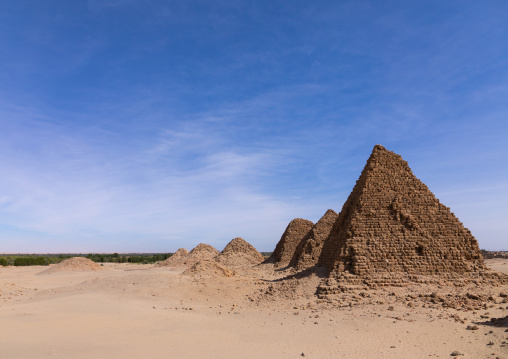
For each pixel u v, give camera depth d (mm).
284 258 87500
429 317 26984
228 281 49125
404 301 32656
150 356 17281
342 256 39031
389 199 42188
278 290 40969
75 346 18875
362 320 26688
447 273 38156
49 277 73000
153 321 26625
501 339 20031
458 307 29859
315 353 18531
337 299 34312
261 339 21344
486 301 32438
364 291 35344
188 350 18469
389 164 44594
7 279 64750
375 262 38156
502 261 114000
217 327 24984
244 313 32344
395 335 22375
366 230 40219
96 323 24938
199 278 49781
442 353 18797
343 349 19391
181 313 31422
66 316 27281
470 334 21953
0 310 30719
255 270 80875
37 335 21109
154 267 99750
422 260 38562
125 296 39250
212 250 114812
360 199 42188
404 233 40094
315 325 25656
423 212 41594
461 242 40469
